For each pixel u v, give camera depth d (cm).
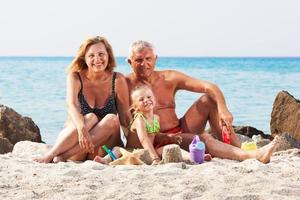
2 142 934
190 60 10631
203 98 727
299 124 1154
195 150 647
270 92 3139
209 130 1064
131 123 689
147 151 651
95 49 684
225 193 486
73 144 671
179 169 587
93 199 478
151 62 719
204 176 556
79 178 553
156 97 729
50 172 585
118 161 640
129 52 727
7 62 10106
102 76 701
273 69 6569
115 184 526
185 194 483
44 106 2300
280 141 806
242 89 3356
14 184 533
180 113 1961
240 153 669
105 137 676
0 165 626
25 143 816
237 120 1920
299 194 485
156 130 689
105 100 708
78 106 702
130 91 727
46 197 487
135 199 473
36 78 4288
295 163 630
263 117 1998
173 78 734
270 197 467
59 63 9169
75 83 699
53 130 1625
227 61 9762
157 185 520
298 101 1195
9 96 2788
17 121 1088
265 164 619
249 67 7188
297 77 4684
